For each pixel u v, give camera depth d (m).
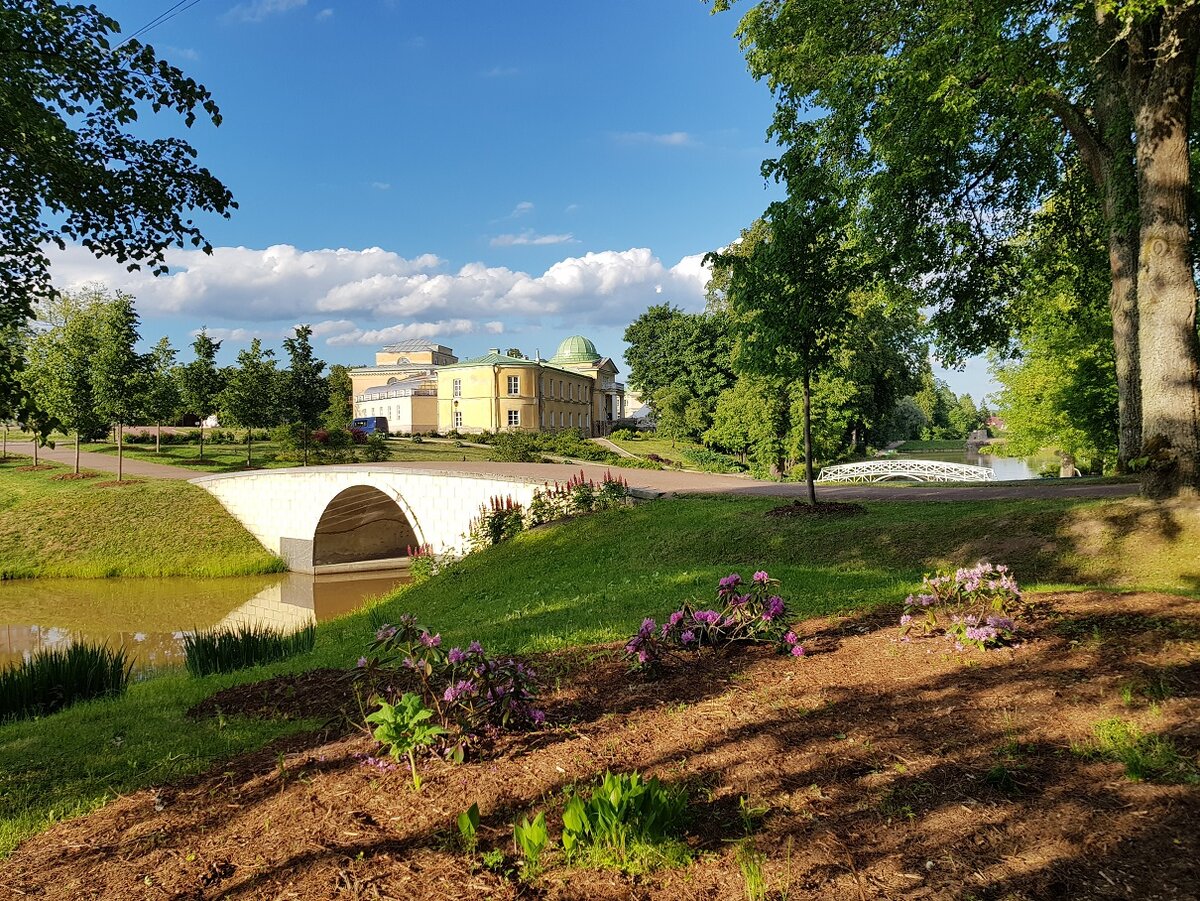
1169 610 5.43
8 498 32.06
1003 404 29.61
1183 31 9.26
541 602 11.41
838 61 15.22
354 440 49.19
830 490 18.55
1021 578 9.48
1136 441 15.17
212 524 30.19
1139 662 4.43
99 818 3.76
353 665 7.15
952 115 13.12
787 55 16.11
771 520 13.73
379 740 3.90
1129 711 3.81
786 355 13.20
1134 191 13.17
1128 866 2.61
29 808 4.03
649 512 16.66
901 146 13.90
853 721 4.10
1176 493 9.70
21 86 6.62
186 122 8.02
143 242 8.15
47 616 20.77
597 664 5.68
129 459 42.91
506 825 3.28
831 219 12.86
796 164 12.81
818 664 5.18
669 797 3.27
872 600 7.24
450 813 3.41
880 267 17.19
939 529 11.29
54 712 6.93
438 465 27.69
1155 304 9.86
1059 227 18.05
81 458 42.91
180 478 35.84
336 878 2.94
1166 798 2.99
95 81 7.29
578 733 4.23
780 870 2.79
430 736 3.72
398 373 80.50
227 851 3.25
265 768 4.19
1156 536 9.34
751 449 40.09
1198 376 9.74
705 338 49.97
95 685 7.48
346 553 29.30
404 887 2.85
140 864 3.21
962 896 2.55
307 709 5.46
